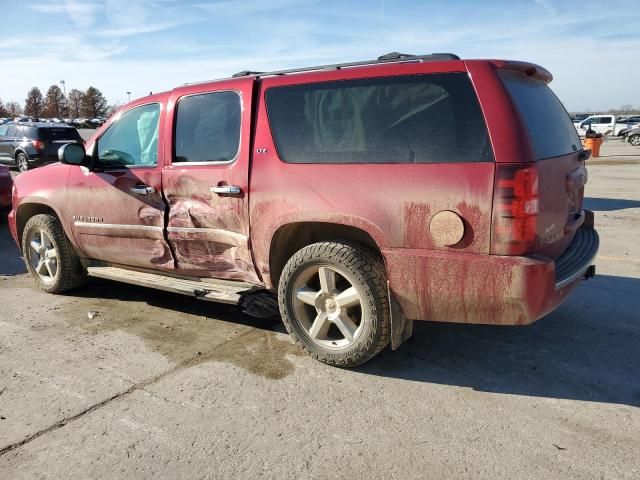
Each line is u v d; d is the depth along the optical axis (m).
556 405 3.15
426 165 3.09
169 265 4.44
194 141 4.07
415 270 3.14
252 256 3.85
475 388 3.36
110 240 4.73
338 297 3.52
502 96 2.98
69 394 3.34
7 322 4.59
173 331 4.35
